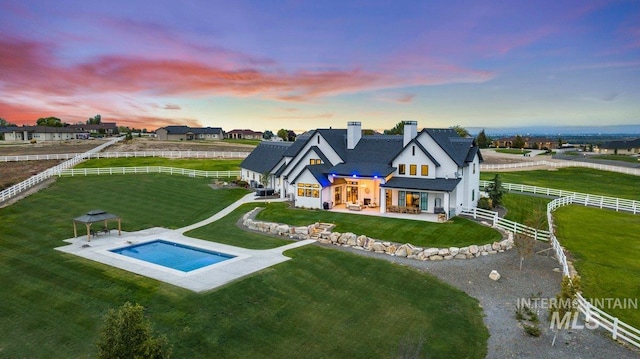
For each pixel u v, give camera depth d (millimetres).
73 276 25578
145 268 26938
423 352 18766
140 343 13430
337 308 22375
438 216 37656
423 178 41406
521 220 40438
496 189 45094
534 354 18688
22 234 34594
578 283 20062
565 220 40812
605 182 66500
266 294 23422
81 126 182625
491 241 32438
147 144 122188
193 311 21156
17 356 17906
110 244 32562
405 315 21906
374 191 44219
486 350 19047
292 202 47844
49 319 20781
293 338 19547
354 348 18984
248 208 45562
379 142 47781
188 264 28734
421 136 41656
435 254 29688
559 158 109875
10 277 25594
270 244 33000
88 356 17859
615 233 36219
